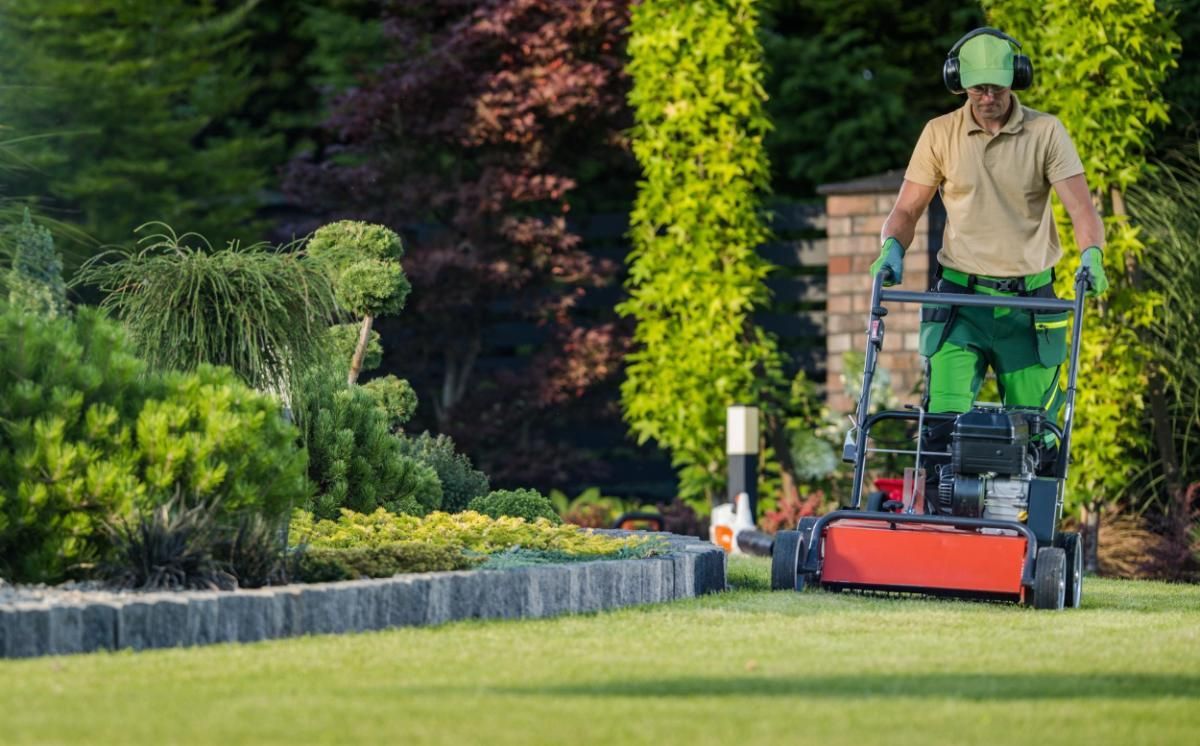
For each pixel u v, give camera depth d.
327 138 39.62
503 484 32.09
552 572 12.84
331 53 38.78
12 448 12.21
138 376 13.32
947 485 15.27
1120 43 24.64
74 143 34.88
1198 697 8.88
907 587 14.32
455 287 31.89
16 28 35.47
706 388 28.38
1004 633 11.83
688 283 28.55
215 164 36.62
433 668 9.53
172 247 15.10
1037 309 15.73
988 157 16.17
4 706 7.89
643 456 33.31
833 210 29.66
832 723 7.80
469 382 33.50
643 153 29.08
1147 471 25.81
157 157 35.94
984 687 9.07
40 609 9.62
